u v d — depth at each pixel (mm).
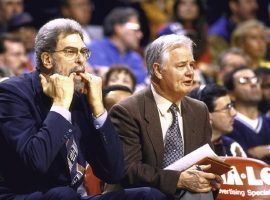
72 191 7457
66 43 7633
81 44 7691
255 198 8234
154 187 7930
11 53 12812
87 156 7938
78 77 7727
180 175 7875
